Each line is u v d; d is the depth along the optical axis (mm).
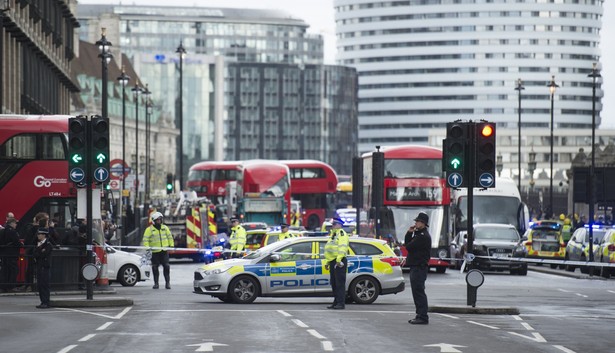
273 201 139875
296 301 59219
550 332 42938
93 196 65500
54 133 69000
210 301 57969
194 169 172750
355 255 57000
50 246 53094
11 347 36969
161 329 42344
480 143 50875
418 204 94562
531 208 194000
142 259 73062
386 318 47938
